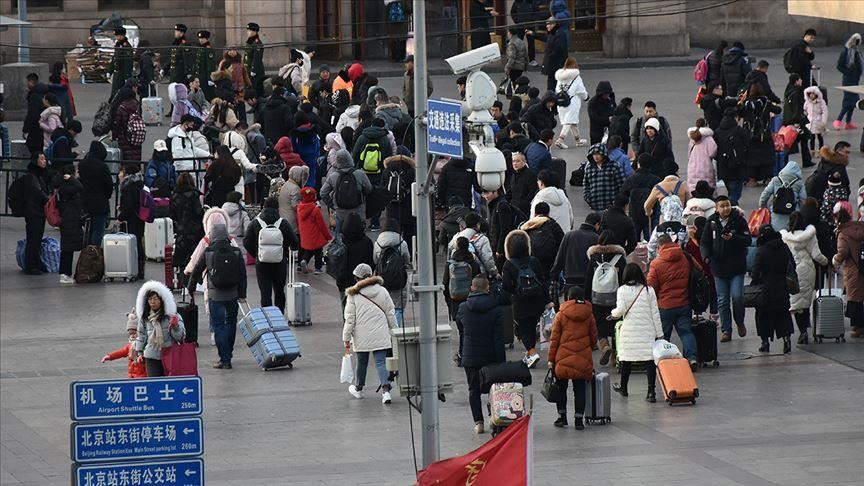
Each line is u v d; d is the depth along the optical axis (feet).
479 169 153.28
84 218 181.47
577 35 325.01
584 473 110.93
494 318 119.65
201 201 195.00
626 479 109.50
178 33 267.59
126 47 265.75
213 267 138.82
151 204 182.91
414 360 106.63
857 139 236.84
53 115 223.30
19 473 113.39
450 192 169.78
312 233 172.14
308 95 233.35
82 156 229.04
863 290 146.92
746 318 157.69
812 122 225.56
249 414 127.65
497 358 119.96
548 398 122.21
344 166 169.07
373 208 172.14
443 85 287.69
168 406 87.04
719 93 217.15
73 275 178.50
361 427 123.75
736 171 192.24
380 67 312.29
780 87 279.08
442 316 157.79
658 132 188.24
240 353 147.74
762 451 115.75
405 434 121.70
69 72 309.63
